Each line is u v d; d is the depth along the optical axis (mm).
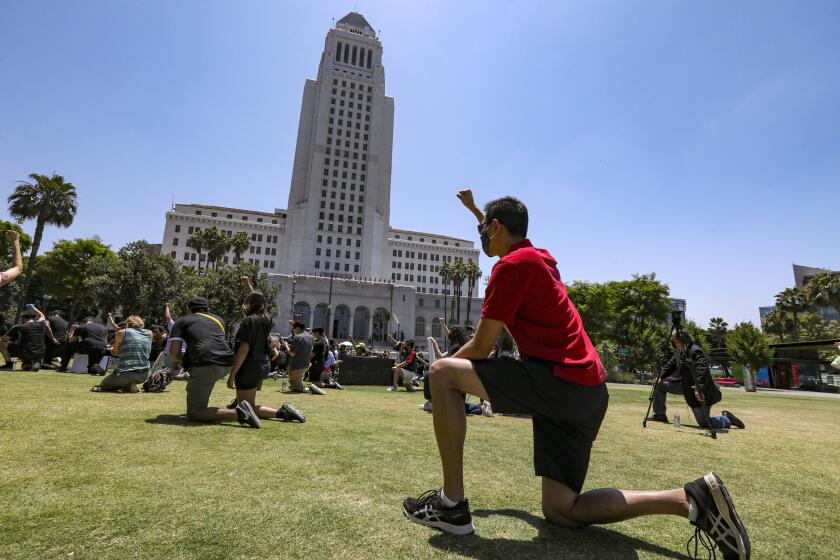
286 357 13094
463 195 2750
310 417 5199
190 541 1625
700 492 1661
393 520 1960
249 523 1826
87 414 4262
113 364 12312
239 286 43500
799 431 6449
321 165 91750
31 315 9672
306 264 87312
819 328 58781
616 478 3090
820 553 1907
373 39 102188
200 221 91312
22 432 3297
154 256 39969
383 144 100875
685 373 6504
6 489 2076
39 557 1440
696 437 5477
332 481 2506
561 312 1899
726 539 1592
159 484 2264
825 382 31625
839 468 3785
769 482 3199
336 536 1751
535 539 1846
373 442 3752
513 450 3916
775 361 32750
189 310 4969
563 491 1979
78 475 2344
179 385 8484
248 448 3209
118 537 1627
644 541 1921
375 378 14062
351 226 91938
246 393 4777
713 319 58156
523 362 1867
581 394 1815
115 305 37750
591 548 1786
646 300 44500
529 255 1936
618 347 41000
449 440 1887
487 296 1914
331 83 95750
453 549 1689
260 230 94125
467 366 1892
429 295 83812
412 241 108375
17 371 8953
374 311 75625
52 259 49469
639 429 6082
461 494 1885
